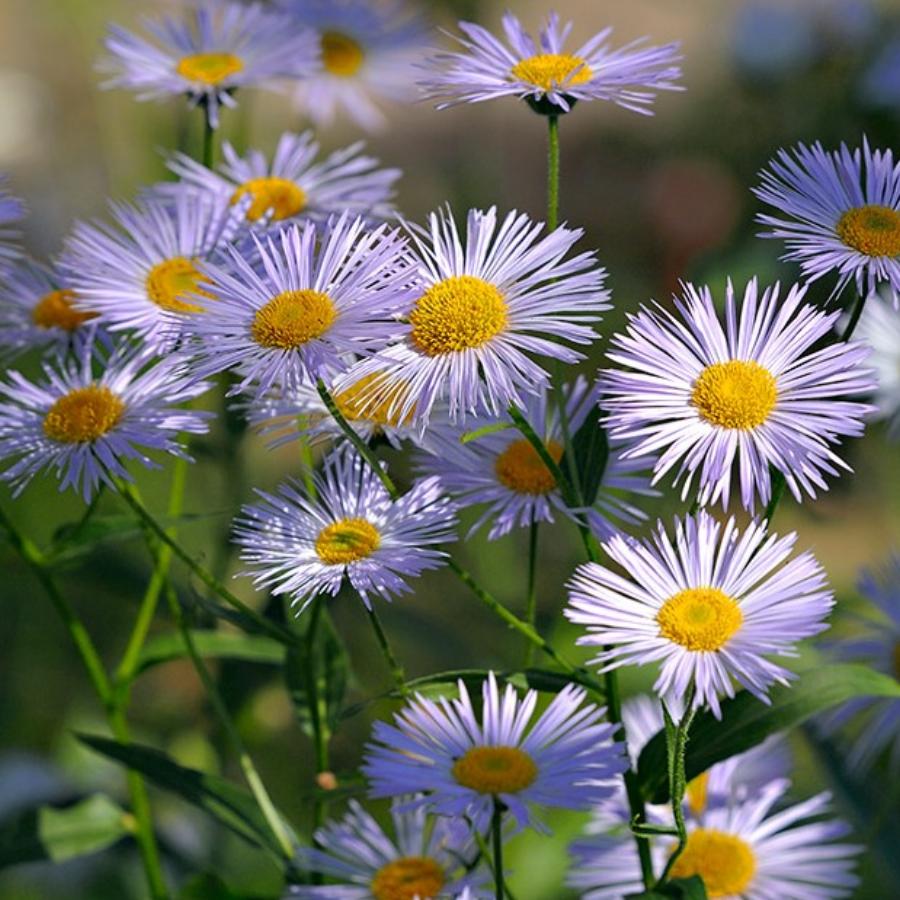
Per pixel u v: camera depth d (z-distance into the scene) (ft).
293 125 3.96
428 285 2.87
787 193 2.90
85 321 3.17
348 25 3.83
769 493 2.81
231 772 3.67
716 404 2.82
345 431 2.85
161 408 2.99
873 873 3.39
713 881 3.07
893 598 3.26
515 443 2.98
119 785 3.85
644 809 2.93
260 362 2.83
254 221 3.14
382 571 2.85
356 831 3.07
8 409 2.99
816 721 3.29
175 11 3.81
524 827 2.79
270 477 3.74
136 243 3.08
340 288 2.85
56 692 4.34
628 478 3.02
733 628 2.79
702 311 2.85
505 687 2.97
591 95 2.92
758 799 3.14
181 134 3.73
